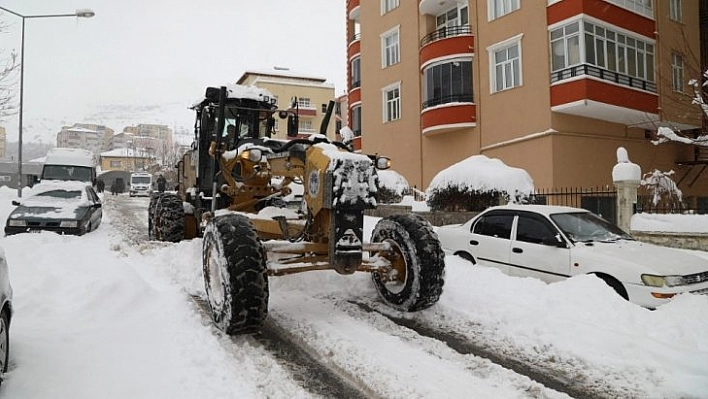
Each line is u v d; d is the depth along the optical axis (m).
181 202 10.19
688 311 4.75
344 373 3.70
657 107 18.38
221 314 4.33
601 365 3.81
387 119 24.19
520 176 11.42
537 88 17.16
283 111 8.34
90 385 3.37
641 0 18.88
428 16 21.86
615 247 6.02
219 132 6.59
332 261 4.41
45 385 3.32
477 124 19.16
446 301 5.38
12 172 50.44
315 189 4.62
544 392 3.39
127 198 32.50
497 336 4.48
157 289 6.17
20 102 19.14
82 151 17.95
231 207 6.61
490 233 7.21
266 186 6.76
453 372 3.71
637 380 3.56
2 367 3.30
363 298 5.72
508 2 18.34
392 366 3.80
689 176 21.55
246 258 4.21
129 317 4.92
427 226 5.14
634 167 10.01
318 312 5.17
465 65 19.55
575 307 5.02
